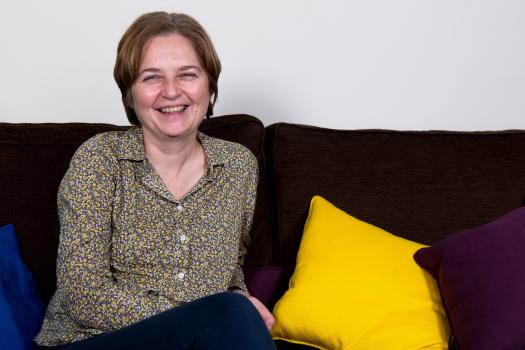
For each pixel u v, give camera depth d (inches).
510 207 71.9
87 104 85.4
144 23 55.7
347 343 58.4
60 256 53.0
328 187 70.5
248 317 48.8
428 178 71.7
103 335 50.6
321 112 89.7
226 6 85.6
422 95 90.7
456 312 57.5
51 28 83.0
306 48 87.8
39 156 64.7
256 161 65.1
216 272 58.4
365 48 88.7
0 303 53.6
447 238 62.7
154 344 48.6
